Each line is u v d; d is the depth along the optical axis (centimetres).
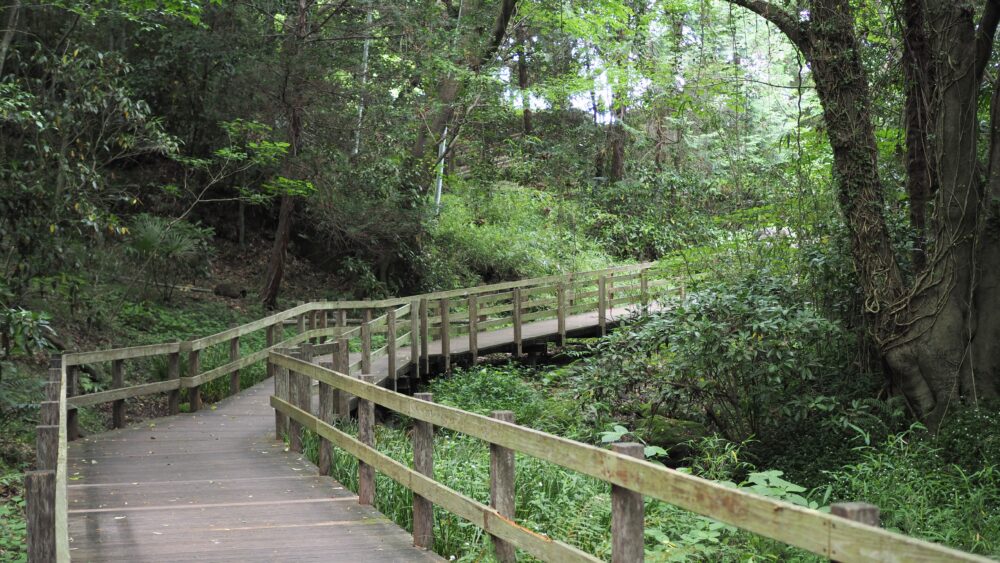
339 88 1886
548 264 2588
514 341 1727
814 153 1385
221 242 2145
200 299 1864
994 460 868
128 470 834
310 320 1952
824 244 1232
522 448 447
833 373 1129
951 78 1010
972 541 675
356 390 708
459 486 712
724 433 1117
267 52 1811
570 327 1864
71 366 1061
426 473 571
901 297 1048
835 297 1168
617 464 368
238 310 1883
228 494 723
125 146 1377
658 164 2906
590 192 2977
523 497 676
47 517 414
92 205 1235
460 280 2466
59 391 851
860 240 1075
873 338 1080
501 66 2362
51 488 416
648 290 2088
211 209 2134
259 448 956
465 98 2105
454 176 2795
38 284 1371
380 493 709
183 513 648
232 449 951
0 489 852
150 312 1630
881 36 1275
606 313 2039
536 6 2395
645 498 673
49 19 1523
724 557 541
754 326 1026
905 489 780
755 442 1078
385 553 540
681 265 1647
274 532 590
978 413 951
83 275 1461
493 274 2594
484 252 2539
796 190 1349
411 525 627
